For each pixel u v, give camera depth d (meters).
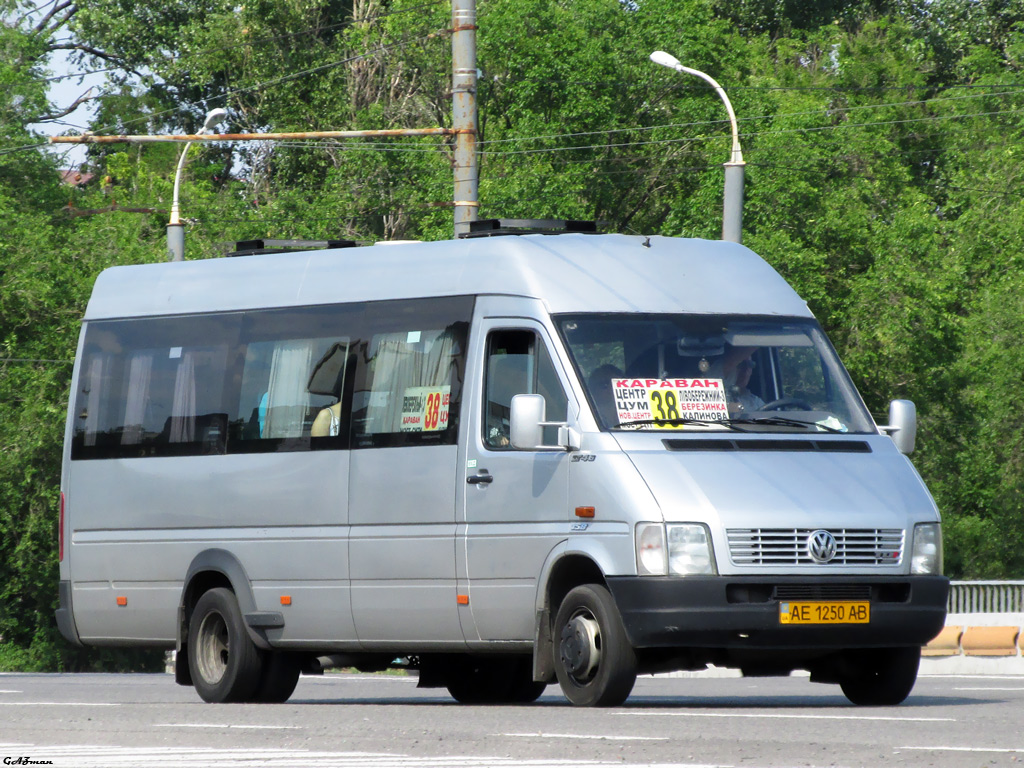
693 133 108.25
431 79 120.44
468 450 28.06
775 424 27.34
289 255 32.38
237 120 139.88
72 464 34.56
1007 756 17.64
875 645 25.89
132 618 33.25
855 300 100.75
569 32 108.25
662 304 28.08
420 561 28.61
